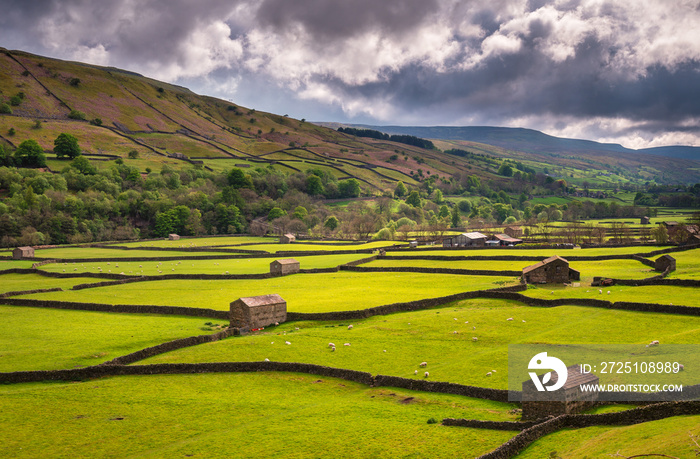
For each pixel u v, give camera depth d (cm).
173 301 9981
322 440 4244
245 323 8050
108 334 7788
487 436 4038
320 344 7006
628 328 6794
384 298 9575
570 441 3697
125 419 4881
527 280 10469
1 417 4956
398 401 5038
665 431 3478
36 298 10512
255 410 5022
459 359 6112
